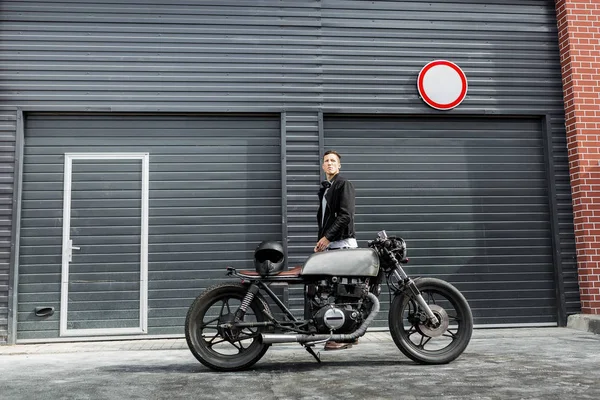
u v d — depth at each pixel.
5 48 5.59
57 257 5.43
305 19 5.95
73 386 3.30
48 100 5.55
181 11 5.81
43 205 5.50
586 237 5.79
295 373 3.60
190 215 5.63
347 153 5.89
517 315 5.83
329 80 5.88
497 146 6.09
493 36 6.16
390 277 4.03
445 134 6.04
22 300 5.34
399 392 3.04
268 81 5.81
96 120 5.68
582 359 3.99
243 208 5.69
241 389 3.16
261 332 3.77
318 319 3.68
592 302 5.71
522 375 3.45
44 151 5.58
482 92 6.05
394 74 5.98
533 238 5.96
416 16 6.09
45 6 5.68
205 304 3.78
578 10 6.11
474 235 5.90
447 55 6.07
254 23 5.88
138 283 5.48
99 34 5.70
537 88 6.14
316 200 5.69
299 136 5.77
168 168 5.68
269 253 3.81
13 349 4.92
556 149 6.08
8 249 5.32
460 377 3.40
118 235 5.53
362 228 5.79
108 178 5.61
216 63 5.79
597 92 6.00
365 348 4.67
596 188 5.85
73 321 5.37
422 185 5.92
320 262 3.78
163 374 3.64
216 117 5.80
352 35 5.98
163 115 5.73
